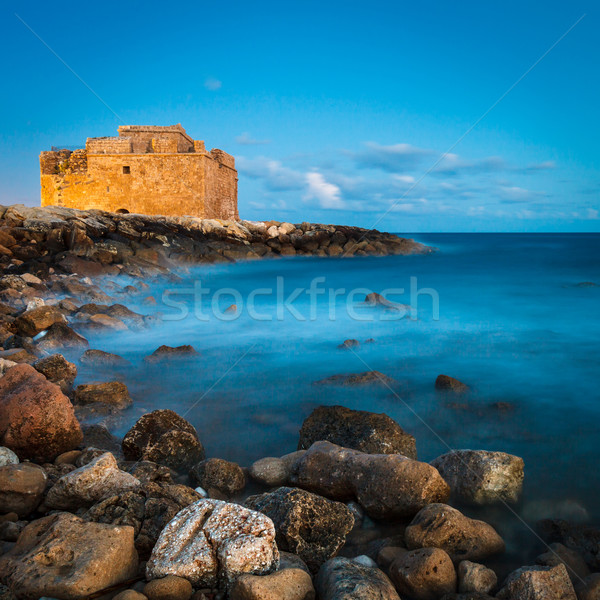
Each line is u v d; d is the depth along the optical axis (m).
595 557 4.40
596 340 12.88
